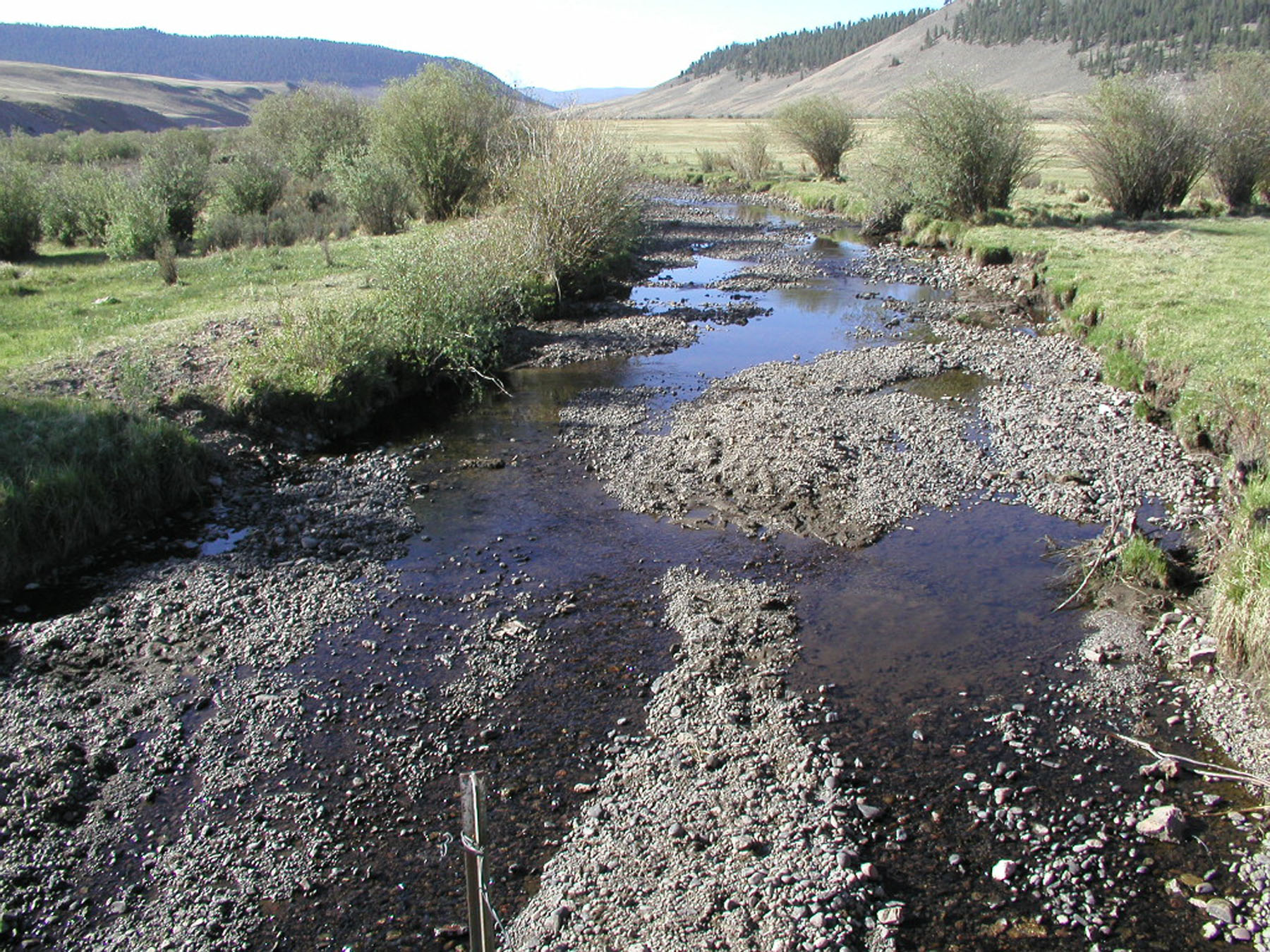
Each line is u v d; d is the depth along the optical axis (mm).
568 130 21047
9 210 21766
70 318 15172
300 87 42188
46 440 9398
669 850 5176
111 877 5035
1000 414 12633
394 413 13398
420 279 14711
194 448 10359
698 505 10023
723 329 17969
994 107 26125
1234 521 8039
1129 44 160625
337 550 9039
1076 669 6969
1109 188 26312
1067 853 5168
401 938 4656
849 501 9945
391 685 6809
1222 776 5742
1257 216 25391
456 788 5762
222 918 4770
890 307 19672
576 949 4516
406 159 27859
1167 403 12102
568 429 12492
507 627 7582
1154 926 4660
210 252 23391
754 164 44500
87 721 6332
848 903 4750
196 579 8391
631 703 6605
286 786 5754
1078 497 9953
